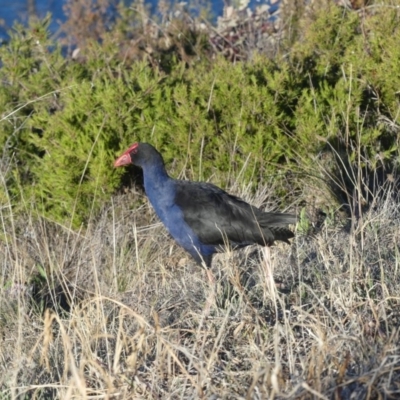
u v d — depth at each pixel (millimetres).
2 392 11375
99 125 18312
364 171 18484
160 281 15656
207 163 18469
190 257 16938
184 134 18266
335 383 10516
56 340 12961
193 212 15133
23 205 18250
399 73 19219
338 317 12812
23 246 16641
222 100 18562
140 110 18656
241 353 12273
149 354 12562
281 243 16297
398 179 18328
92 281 15906
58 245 17453
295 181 18562
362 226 14805
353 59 19906
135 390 11250
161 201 15414
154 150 15344
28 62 20672
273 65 20031
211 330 12555
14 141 19625
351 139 18438
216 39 25312
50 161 18312
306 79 19812
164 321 13617
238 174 18281
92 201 18219
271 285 13586
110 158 17969
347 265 14531
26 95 20156
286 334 11844
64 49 28984
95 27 27000
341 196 18141
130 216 18047
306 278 14625
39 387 11312
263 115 18469
